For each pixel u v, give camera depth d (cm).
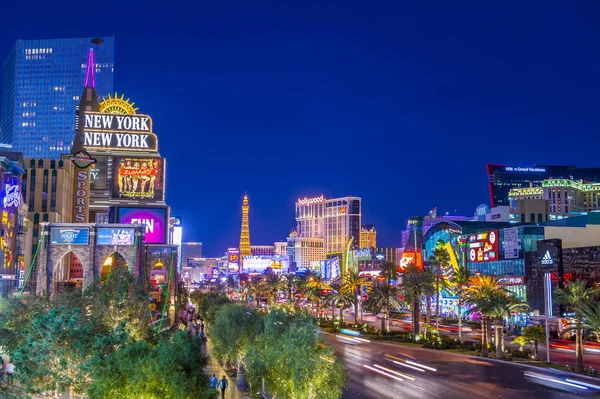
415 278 11269
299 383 4316
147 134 19475
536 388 6581
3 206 11000
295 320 5394
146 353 3512
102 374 3341
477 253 17188
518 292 14250
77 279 14850
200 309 14675
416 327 11300
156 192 18962
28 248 14150
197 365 3641
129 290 7125
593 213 16050
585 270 12444
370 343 11162
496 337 8894
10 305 5484
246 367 5228
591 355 9350
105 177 18800
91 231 11456
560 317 11925
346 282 14950
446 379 7162
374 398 6031
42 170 15288
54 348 3825
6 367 5306
